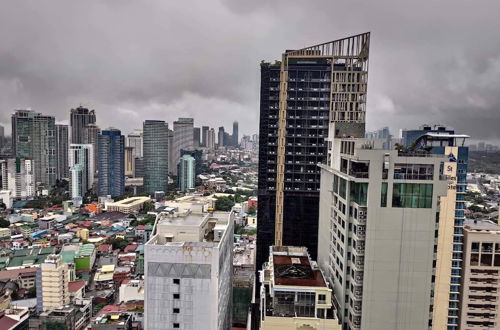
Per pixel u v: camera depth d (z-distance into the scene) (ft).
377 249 258.78
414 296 261.85
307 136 554.87
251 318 437.99
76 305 620.90
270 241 576.20
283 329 267.80
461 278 392.68
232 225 339.98
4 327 532.32
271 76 569.64
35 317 526.16
